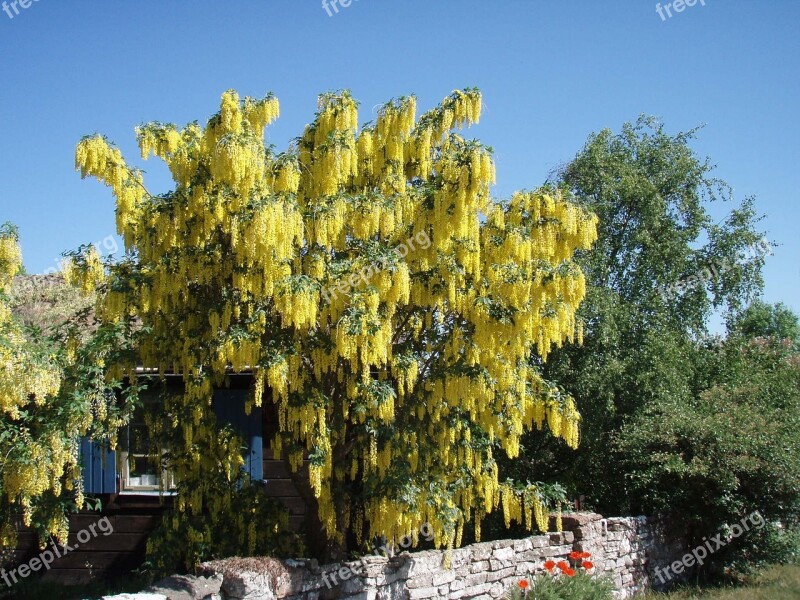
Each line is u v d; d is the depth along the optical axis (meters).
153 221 7.47
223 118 7.52
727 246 14.54
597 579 9.12
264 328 7.47
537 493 8.98
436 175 8.14
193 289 8.05
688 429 11.12
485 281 7.88
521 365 8.56
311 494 8.66
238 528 8.41
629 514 11.90
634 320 13.19
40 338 7.58
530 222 8.03
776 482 10.77
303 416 7.45
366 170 8.34
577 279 7.74
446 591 8.42
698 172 14.52
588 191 14.30
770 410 11.90
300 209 7.15
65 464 7.96
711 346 15.02
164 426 8.75
